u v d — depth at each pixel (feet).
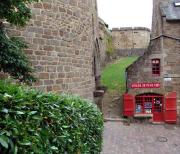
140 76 74.59
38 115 12.29
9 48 23.47
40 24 36.19
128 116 73.20
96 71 67.31
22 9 22.54
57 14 38.63
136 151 50.62
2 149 9.05
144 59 74.59
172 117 72.90
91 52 50.65
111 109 76.79
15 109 10.39
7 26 32.40
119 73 99.04
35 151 10.93
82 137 20.34
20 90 11.96
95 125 26.40
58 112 14.89
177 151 51.21
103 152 49.06
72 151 17.20
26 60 25.35
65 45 40.16
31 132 11.25
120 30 140.15
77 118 18.89
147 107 74.69
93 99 55.36
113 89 85.46
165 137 60.54
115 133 62.28
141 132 64.18
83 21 45.44
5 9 21.75
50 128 13.70
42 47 36.45
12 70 24.27
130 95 74.13
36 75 35.47
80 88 44.45
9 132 9.29
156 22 87.86
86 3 46.73
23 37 34.27
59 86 38.91
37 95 12.97
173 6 80.59
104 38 114.52
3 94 10.24
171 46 73.92
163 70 74.08
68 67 40.86
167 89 74.18
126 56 137.69
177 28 75.82
